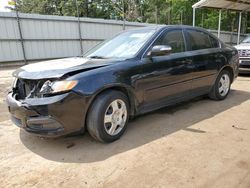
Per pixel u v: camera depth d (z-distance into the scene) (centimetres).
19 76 294
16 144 312
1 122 398
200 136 323
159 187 216
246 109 441
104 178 233
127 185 221
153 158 267
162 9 3634
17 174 244
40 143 313
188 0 2864
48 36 1526
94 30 1722
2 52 1367
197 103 484
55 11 3456
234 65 517
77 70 283
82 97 274
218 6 1269
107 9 3506
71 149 294
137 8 3706
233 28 2548
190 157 267
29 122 273
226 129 346
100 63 312
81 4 3219
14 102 286
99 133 293
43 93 268
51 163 263
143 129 351
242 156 268
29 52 1466
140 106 341
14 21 1377
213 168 245
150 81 344
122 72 309
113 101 302
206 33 472
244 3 1251
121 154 278
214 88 485
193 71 416
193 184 220
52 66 305
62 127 271
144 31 393
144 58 341
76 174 241
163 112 428
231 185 218
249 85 668
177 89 393
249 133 331
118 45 388
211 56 455
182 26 423
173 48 391
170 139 315
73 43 1645
